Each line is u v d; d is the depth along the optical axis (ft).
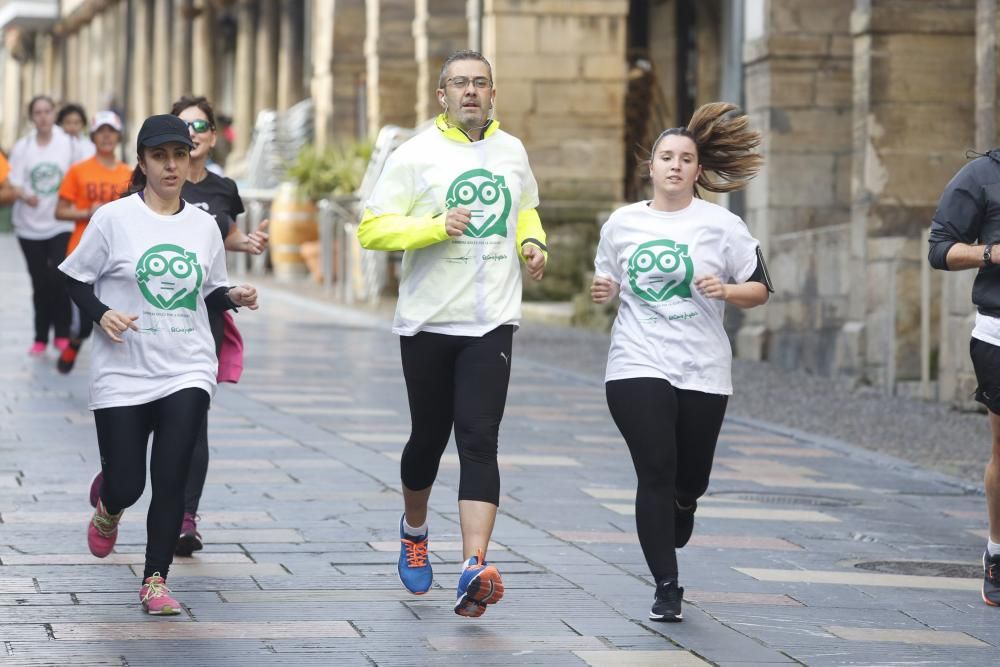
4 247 292.61
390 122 225.97
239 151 308.60
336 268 203.31
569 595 47.80
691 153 46.32
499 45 179.73
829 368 122.72
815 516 65.16
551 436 84.99
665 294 45.98
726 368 46.44
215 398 95.40
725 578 52.08
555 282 182.39
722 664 40.73
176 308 45.32
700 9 201.77
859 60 118.01
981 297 49.62
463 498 43.60
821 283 123.95
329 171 212.23
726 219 46.37
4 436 76.33
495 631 43.24
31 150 110.52
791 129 134.62
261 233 56.29
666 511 45.09
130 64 403.54
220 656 39.83
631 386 45.37
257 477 67.46
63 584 47.26
